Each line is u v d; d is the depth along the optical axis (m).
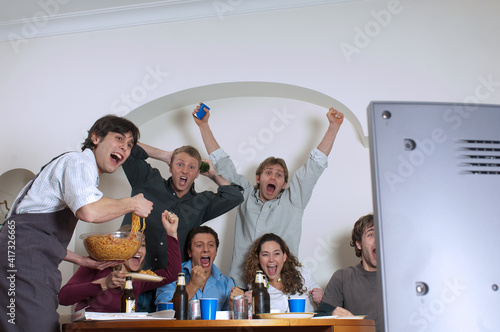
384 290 0.71
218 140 3.50
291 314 1.59
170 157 3.13
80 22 3.42
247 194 3.18
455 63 3.03
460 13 3.09
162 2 3.29
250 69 3.19
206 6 3.29
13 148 3.31
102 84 3.34
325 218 3.33
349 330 1.57
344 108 3.14
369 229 2.65
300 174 3.05
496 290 0.72
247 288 2.92
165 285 2.44
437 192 0.74
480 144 0.76
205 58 3.26
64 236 1.81
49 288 1.72
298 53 3.17
